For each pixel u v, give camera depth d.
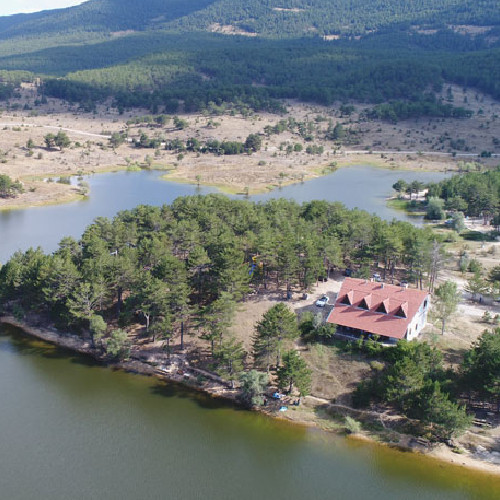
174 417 84.56
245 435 80.44
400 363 82.12
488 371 78.38
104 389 92.25
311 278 116.69
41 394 90.44
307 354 95.81
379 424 81.81
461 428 74.69
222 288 107.06
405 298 97.75
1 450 76.31
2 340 108.56
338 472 72.81
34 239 179.75
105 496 67.94
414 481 71.00
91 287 106.31
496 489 69.50
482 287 121.44
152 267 120.19
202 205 159.25
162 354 101.00
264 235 124.75
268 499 67.69
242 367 90.69
